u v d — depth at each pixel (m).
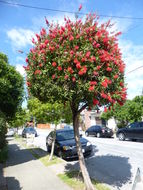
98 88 4.07
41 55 4.47
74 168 7.33
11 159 9.66
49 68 4.35
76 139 5.01
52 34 4.49
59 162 8.45
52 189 5.04
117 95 4.39
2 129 8.12
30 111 9.99
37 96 5.04
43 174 6.57
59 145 9.91
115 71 4.40
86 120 37.53
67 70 4.09
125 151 10.87
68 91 4.14
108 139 18.11
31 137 15.73
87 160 9.12
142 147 11.91
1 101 9.09
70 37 4.23
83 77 4.12
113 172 6.98
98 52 4.21
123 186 5.51
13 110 9.91
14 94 9.49
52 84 4.31
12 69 9.35
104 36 4.39
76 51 4.20
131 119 21.50
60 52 4.23
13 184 5.59
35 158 9.73
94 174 6.81
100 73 4.16
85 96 4.37
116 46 4.67
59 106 8.70
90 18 4.60
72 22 4.59
